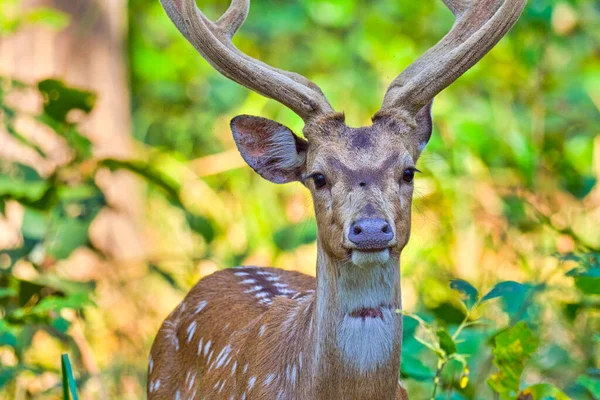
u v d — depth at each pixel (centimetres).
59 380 1130
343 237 688
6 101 1325
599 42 1658
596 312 1082
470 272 1344
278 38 1869
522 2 755
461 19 794
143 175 1206
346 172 702
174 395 892
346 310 707
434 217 1377
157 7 1917
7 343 955
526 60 1442
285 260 1534
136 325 1245
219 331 854
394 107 742
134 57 1917
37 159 1347
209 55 774
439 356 818
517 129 1455
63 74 1512
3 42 1474
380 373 709
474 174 1414
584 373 940
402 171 709
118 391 1123
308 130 740
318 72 1811
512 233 1319
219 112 1850
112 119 1568
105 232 1520
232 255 1438
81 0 1528
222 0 1909
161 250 1589
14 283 1064
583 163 1464
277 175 776
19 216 1302
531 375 1128
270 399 751
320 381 716
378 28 1733
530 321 1040
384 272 704
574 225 1357
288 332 760
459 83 1551
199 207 1580
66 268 1399
